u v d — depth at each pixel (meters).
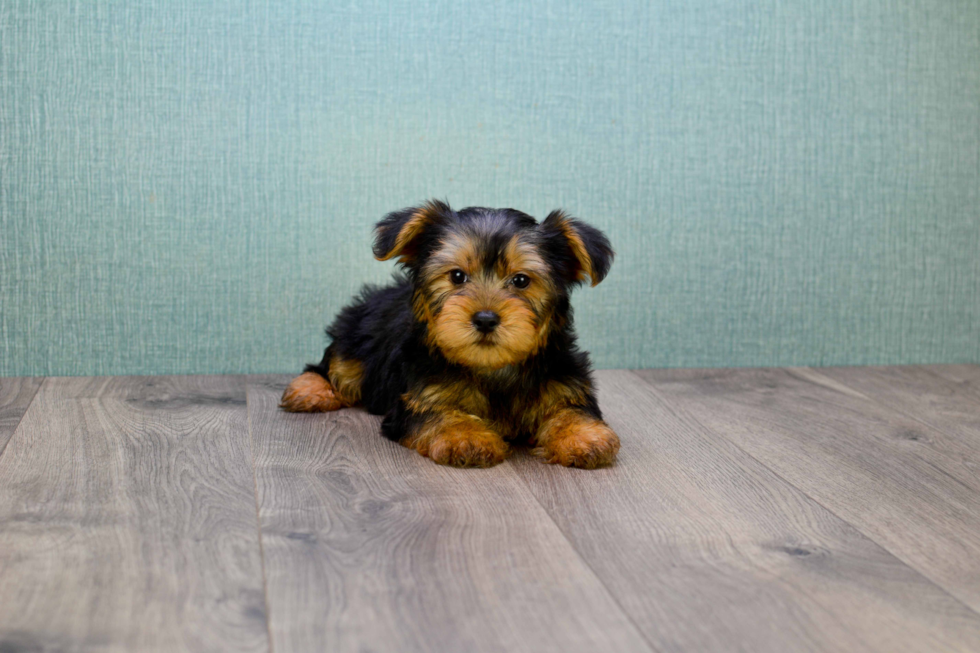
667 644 0.58
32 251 1.01
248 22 1.01
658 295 1.10
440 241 0.81
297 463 0.79
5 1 0.97
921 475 0.79
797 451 0.84
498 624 0.59
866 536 0.69
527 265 0.79
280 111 1.02
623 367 1.11
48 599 0.60
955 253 1.15
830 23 1.09
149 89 1.00
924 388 1.04
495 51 1.05
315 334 1.06
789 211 1.11
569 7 1.05
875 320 1.14
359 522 0.69
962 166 1.14
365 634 0.58
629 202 1.08
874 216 1.13
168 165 1.02
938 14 1.11
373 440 0.84
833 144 1.11
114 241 1.02
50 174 1.00
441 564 0.64
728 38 1.08
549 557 0.65
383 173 1.05
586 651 0.57
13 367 1.02
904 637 0.58
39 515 0.69
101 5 0.99
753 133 1.09
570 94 1.06
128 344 1.03
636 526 0.70
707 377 1.07
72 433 0.84
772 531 0.69
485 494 0.74
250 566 0.63
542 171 1.07
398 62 1.04
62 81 0.99
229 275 1.04
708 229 1.10
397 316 0.90
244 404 0.94
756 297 1.12
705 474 0.79
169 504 0.71
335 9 1.02
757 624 0.59
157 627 0.58
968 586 0.63
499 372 0.83
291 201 1.04
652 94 1.07
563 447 0.79
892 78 1.11
